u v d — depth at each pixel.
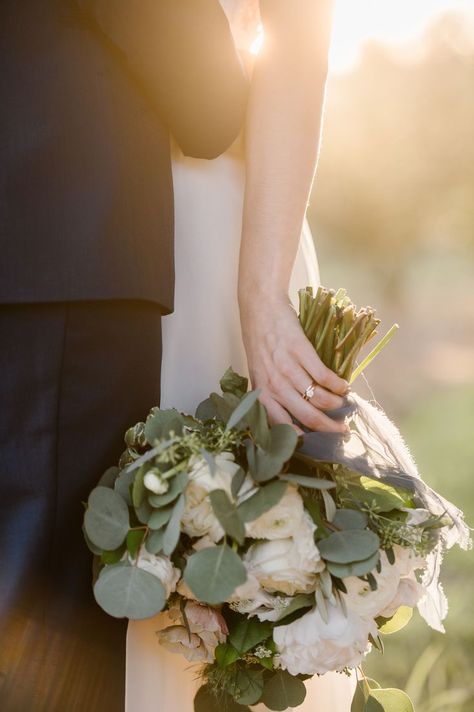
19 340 1.19
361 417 1.31
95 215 1.19
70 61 1.21
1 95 1.19
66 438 1.21
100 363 1.23
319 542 1.15
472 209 12.98
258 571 1.14
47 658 1.22
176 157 1.41
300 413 1.25
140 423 1.21
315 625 1.17
